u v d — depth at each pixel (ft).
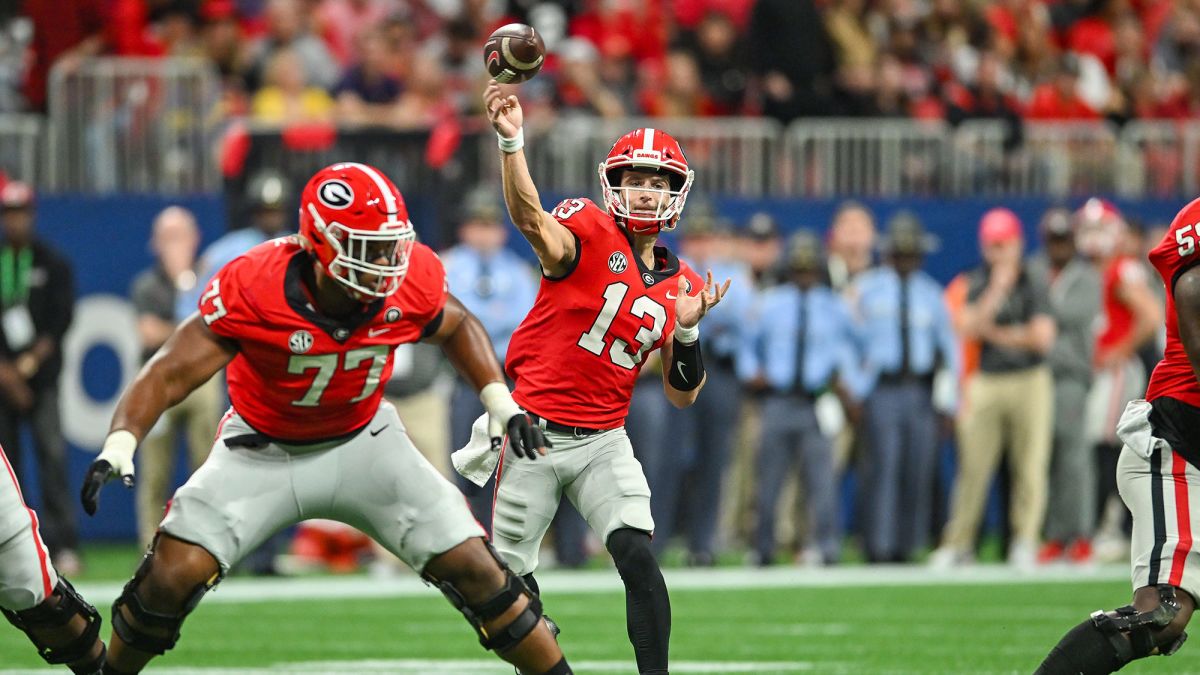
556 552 133.28
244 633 95.30
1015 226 133.49
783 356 133.69
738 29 181.78
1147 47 203.82
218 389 127.85
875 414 135.95
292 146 152.46
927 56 181.88
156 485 128.57
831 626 99.14
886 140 166.50
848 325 136.05
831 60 172.55
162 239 131.44
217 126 153.79
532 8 178.91
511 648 58.18
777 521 145.28
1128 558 145.18
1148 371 146.41
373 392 57.36
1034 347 133.08
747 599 113.09
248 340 55.31
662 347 70.23
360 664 83.56
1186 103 195.21
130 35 161.27
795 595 115.44
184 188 153.17
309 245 54.44
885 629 97.81
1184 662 82.99
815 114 166.81
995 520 166.71
